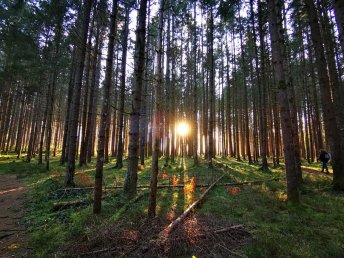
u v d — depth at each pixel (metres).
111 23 6.88
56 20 12.41
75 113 10.42
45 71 17.72
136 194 7.96
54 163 21.00
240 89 31.58
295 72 22.61
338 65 16.75
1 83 22.12
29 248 4.67
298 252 4.08
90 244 4.35
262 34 16.20
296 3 11.77
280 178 11.66
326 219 5.76
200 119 38.25
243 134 30.73
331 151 9.36
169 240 4.32
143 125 18.95
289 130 7.42
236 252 4.14
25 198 8.59
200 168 16.69
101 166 6.32
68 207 7.13
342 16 3.95
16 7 11.02
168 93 21.34
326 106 9.56
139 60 7.45
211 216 5.82
